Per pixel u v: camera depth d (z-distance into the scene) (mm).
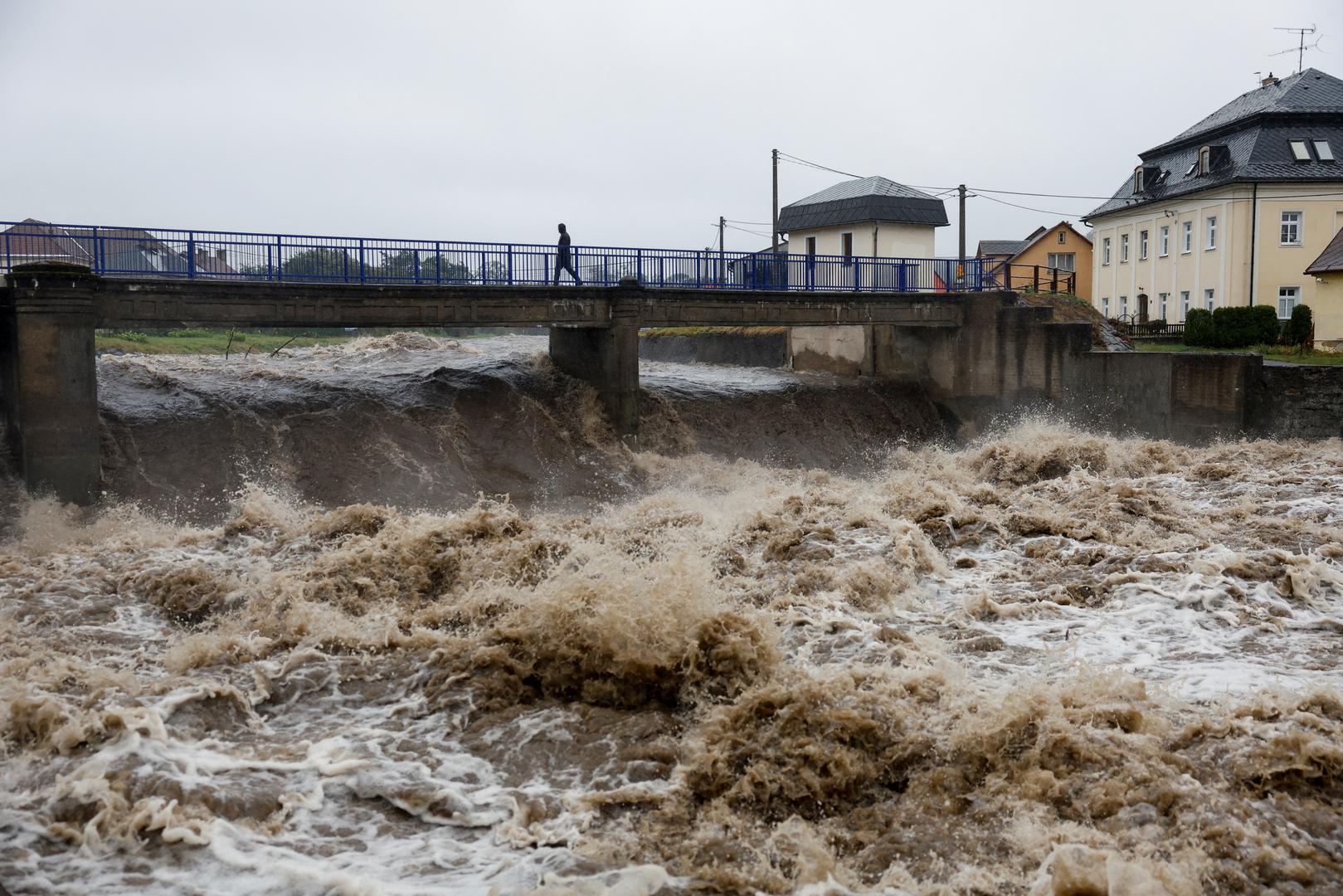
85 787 7656
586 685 9867
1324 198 45188
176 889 6586
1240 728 7609
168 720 9141
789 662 10180
